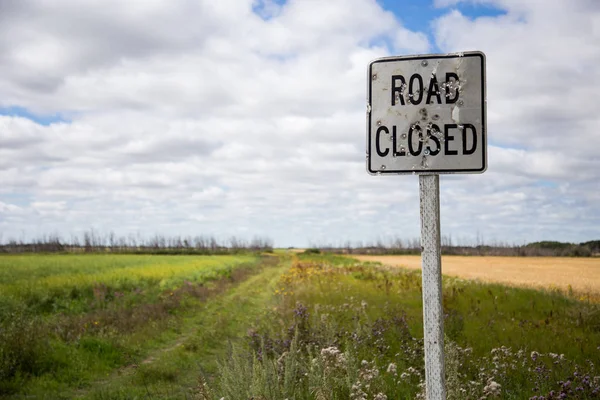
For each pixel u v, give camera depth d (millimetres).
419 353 6844
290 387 5203
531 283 23109
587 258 70000
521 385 5598
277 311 12461
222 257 70500
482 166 2760
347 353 5270
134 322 12945
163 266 37000
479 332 9039
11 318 10734
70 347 9812
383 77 2873
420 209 2793
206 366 8883
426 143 2807
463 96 2793
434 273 2715
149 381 8055
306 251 101625
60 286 18109
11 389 7664
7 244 94062
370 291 16328
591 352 7543
